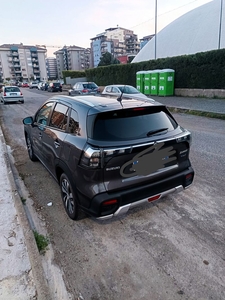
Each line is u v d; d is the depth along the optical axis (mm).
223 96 14953
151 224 3053
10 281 2213
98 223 3115
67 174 2951
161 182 2875
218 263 2398
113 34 104312
